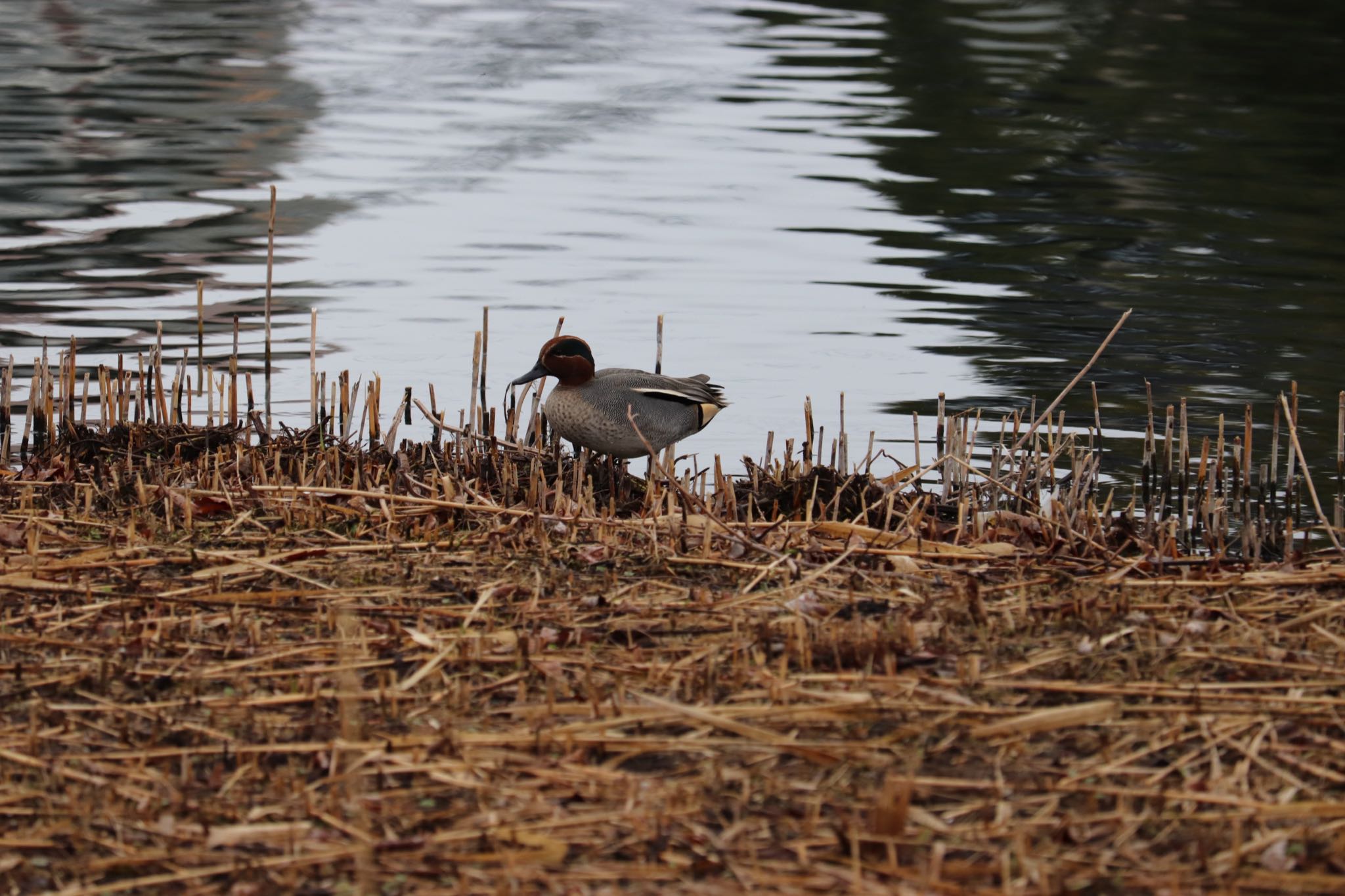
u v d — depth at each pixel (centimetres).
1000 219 2645
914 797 716
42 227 2377
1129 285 2278
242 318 2000
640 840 678
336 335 1950
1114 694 819
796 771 740
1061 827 679
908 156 3091
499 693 823
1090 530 1189
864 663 859
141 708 794
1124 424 1722
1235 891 637
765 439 1666
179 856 664
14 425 1584
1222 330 2066
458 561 1034
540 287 2198
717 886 644
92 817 694
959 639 905
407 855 665
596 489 1305
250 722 780
